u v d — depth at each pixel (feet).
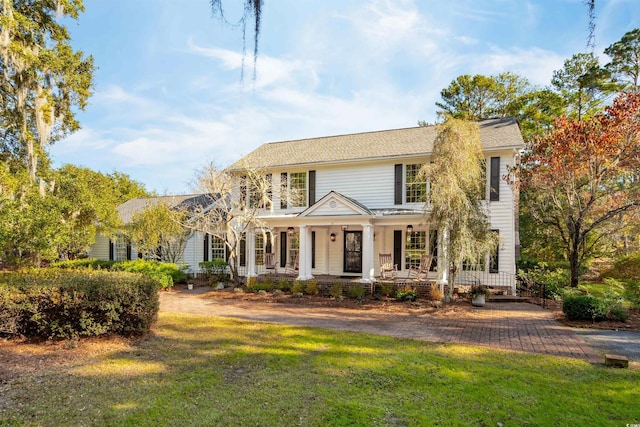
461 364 20.79
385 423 14.01
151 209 61.00
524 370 19.83
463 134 39.34
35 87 43.21
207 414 14.73
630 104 41.14
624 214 49.88
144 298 26.71
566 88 83.76
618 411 15.05
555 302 42.73
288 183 60.29
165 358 21.98
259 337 27.02
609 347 24.79
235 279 55.93
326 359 21.66
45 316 24.68
